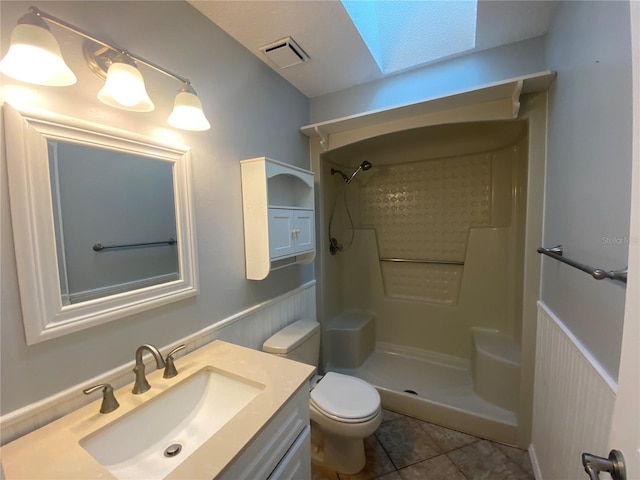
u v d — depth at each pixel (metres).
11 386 0.72
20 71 0.68
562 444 1.08
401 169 2.58
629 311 0.47
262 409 0.84
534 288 1.53
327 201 2.40
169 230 1.10
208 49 1.28
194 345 1.21
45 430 0.75
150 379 0.99
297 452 0.97
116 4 0.93
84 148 0.85
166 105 1.10
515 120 1.55
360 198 2.77
